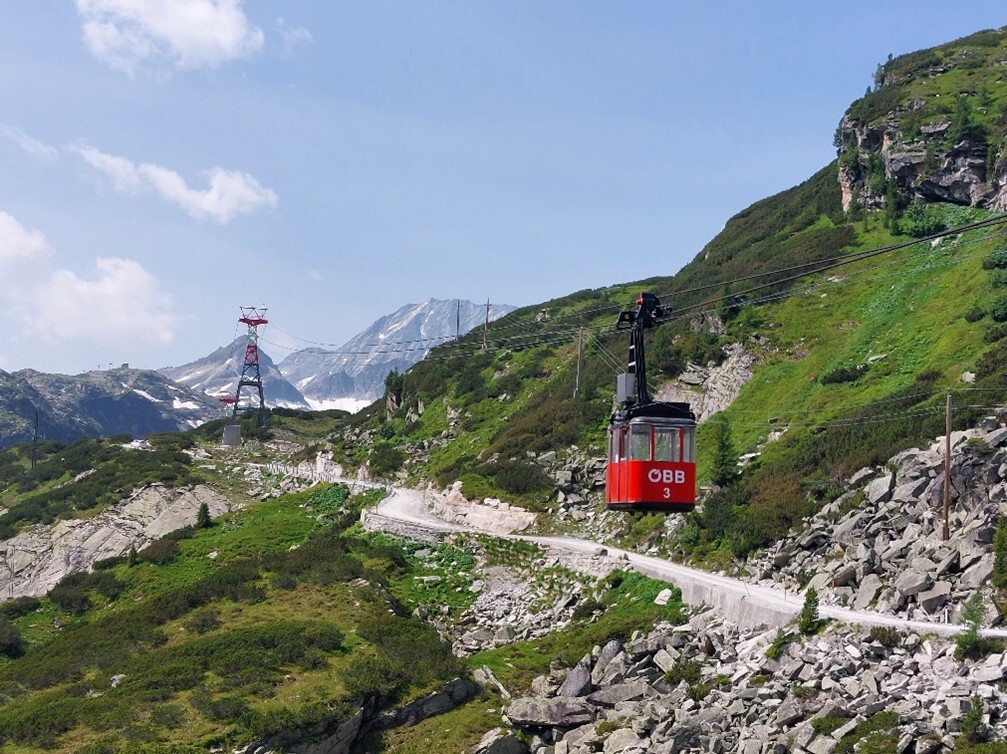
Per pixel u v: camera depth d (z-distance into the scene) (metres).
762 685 45.50
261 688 54.78
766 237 124.94
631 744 45.38
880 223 105.94
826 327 93.31
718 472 74.50
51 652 70.00
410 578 78.19
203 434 157.75
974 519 50.81
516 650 63.06
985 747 34.47
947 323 82.31
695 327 102.75
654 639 55.12
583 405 100.75
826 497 63.72
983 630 42.66
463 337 152.00
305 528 97.94
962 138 99.38
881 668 42.16
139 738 49.31
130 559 93.00
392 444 122.31
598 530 81.25
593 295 154.00
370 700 54.97
